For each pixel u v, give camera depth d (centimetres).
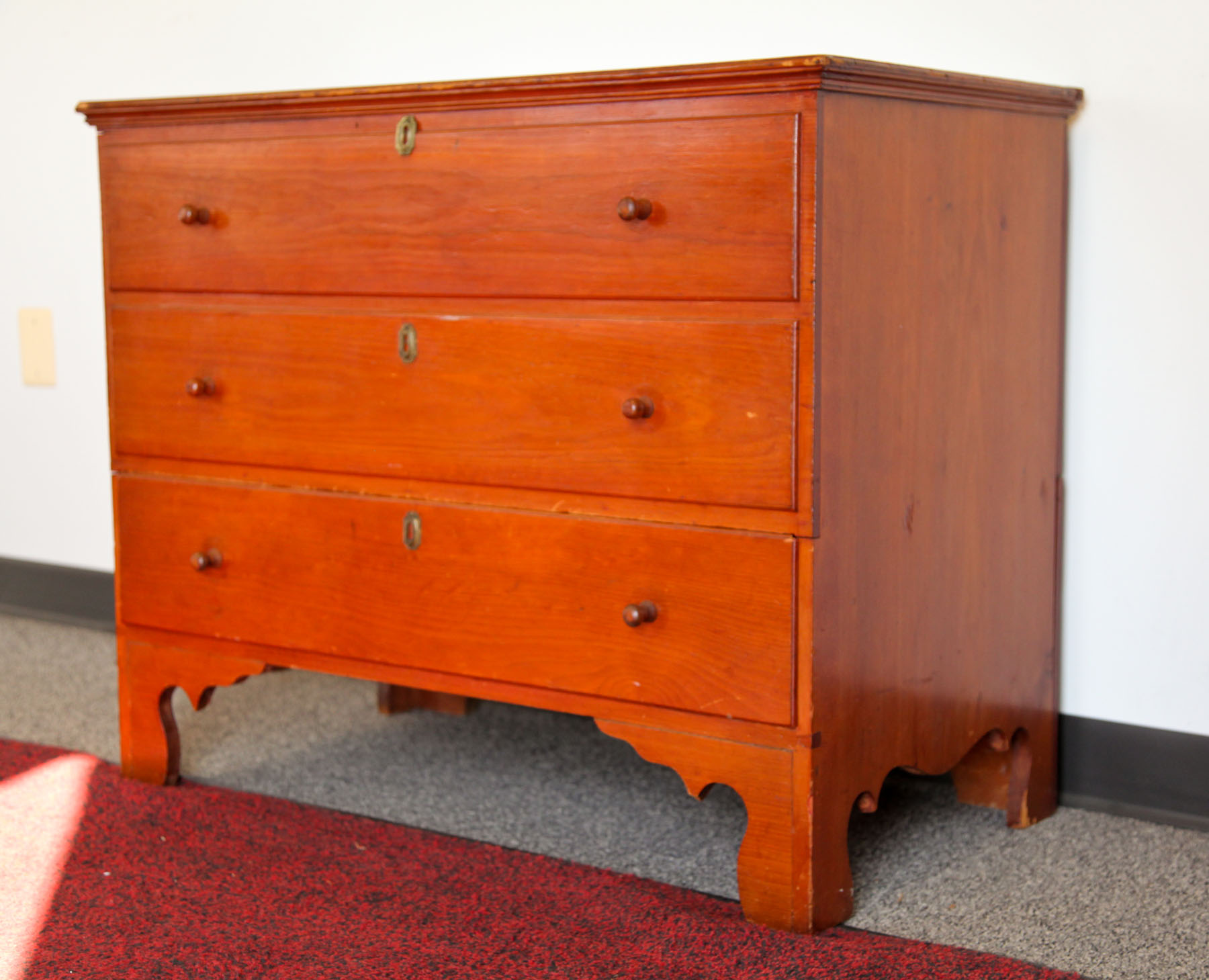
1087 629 172
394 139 148
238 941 134
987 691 157
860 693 138
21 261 256
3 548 268
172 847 157
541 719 207
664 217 133
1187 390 162
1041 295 161
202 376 165
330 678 225
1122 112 162
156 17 235
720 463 132
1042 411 163
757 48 183
